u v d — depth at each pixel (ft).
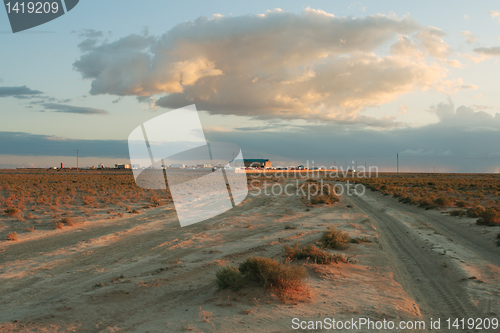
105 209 91.97
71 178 236.02
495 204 104.22
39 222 68.54
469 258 40.96
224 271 27.48
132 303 25.13
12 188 141.18
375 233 59.93
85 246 49.42
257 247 46.88
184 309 23.57
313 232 60.44
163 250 46.73
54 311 23.59
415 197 112.68
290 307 23.43
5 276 34.19
